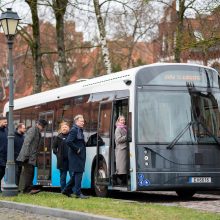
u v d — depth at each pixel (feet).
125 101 61.72
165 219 40.75
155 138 60.03
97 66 182.09
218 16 77.36
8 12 64.85
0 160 67.15
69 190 59.98
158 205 50.44
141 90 60.64
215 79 63.72
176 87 61.82
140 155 59.47
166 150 60.03
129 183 59.82
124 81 61.67
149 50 187.21
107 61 105.60
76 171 58.23
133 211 45.32
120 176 63.21
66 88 77.61
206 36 77.00
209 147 61.46
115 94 63.72
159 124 60.49
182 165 60.34
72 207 48.75
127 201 55.16
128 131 60.18
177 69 62.18
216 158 61.67
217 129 62.28
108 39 164.66
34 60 118.93
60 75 115.55
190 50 83.10
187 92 61.93
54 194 64.54
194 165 60.70
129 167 59.82
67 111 75.72
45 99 83.25
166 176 59.72
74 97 73.97
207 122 62.03
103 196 65.41
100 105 66.80
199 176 60.70
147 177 59.31
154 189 59.47
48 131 80.69
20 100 93.91
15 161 69.51
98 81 68.44
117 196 69.56
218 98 63.36
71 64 205.87
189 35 80.02
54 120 79.51
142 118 60.03
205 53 83.35
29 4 115.85
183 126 61.11
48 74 176.45
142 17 136.15
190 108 61.72
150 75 61.11
